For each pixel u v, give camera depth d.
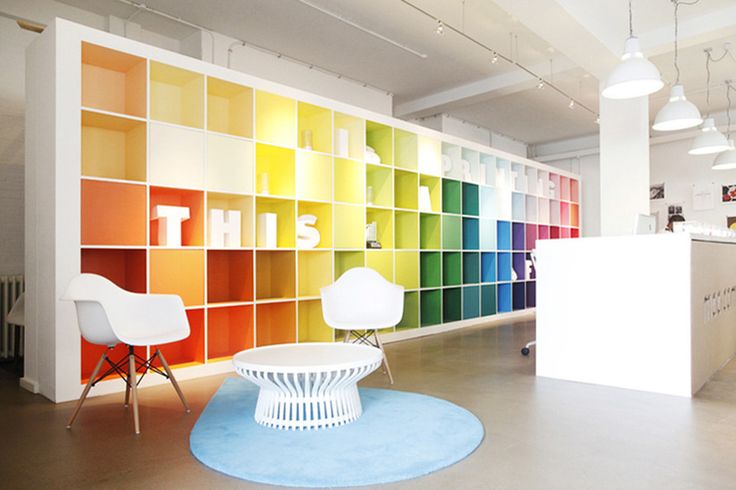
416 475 2.16
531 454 2.41
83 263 4.00
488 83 7.70
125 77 4.25
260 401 2.92
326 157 5.28
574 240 3.97
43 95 3.60
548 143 11.74
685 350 3.50
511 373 4.20
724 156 6.73
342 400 2.88
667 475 2.17
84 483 2.12
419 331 6.24
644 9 5.28
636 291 3.70
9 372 4.39
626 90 4.27
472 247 7.54
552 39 5.21
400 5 5.52
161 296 3.30
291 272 4.97
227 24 5.84
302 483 2.07
